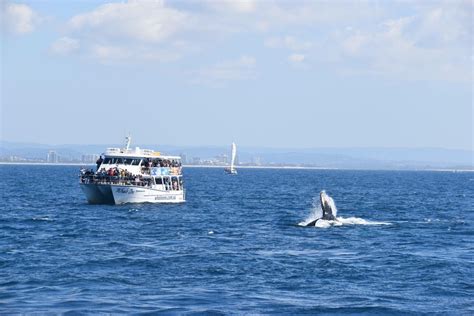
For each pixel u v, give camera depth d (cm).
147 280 8644
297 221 16875
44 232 14062
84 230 14425
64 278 8706
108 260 10112
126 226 15338
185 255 10662
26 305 7288
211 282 8556
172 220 16962
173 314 6962
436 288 8250
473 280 8725
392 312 7138
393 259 10319
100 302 7431
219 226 15538
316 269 9444
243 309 7200
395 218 18438
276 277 8894
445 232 14375
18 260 10112
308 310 7188
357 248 11600
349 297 7781
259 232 14088
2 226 15262
